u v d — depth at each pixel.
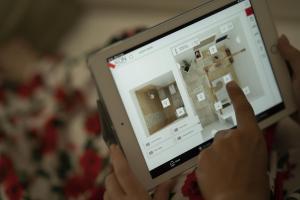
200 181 0.52
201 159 0.53
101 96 0.62
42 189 1.00
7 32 1.48
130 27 1.41
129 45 0.63
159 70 0.64
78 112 1.17
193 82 0.66
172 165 0.65
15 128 1.17
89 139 1.06
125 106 0.63
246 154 0.52
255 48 0.69
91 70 0.62
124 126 0.63
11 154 1.10
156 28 0.64
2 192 0.99
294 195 0.65
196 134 0.66
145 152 0.64
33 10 1.51
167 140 0.65
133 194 0.56
